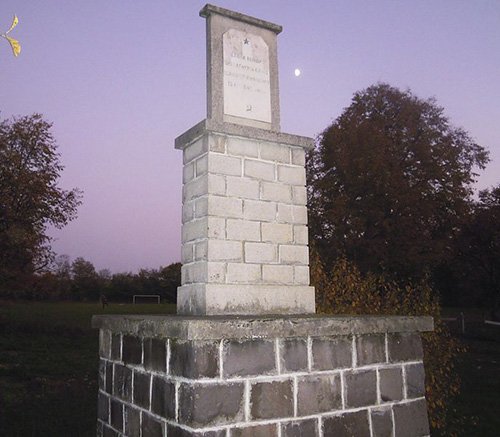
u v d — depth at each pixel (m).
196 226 3.72
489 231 25.42
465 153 25.06
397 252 21.73
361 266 21.30
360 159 22.38
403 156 24.27
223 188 3.67
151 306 49.75
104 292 62.84
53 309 38.91
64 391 9.86
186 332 2.57
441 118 25.17
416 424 3.29
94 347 18.16
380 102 25.41
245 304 3.60
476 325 24.89
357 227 21.41
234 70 4.13
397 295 8.49
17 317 25.98
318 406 2.94
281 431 2.80
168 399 2.80
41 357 15.51
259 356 2.80
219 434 2.61
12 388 10.71
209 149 3.67
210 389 2.62
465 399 10.70
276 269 3.80
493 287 26.27
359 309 7.78
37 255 21.25
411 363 3.37
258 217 3.78
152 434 2.93
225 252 3.61
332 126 24.28
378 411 3.16
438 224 24.00
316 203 21.84
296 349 2.94
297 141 3.99
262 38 4.33
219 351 2.69
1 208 20.28
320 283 8.02
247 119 4.09
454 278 36.56
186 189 3.91
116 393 3.44
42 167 22.08
